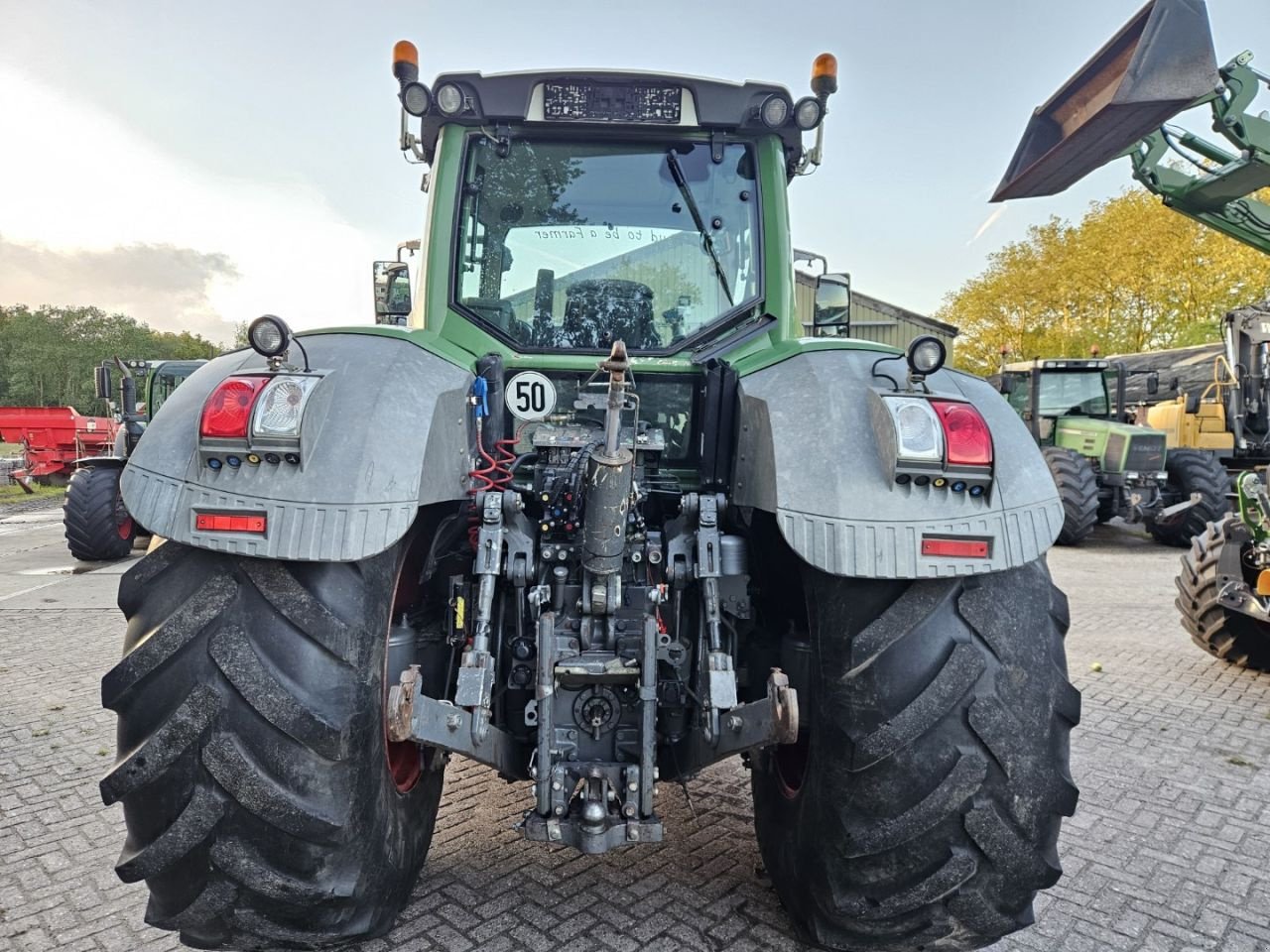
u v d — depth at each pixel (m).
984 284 34.59
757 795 2.54
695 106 2.76
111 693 1.74
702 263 2.80
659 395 2.69
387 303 3.98
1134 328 30.30
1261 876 2.80
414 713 1.88
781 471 1.92
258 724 1.71
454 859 2.83
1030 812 1.81
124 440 10.60
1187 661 5.45
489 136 2.79
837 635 1.89
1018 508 1.85
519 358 2.64
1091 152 3.44
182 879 1.77
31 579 8.93
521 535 2.24
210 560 1.79
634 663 2.12
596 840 1.98
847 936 2.00
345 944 1.99
